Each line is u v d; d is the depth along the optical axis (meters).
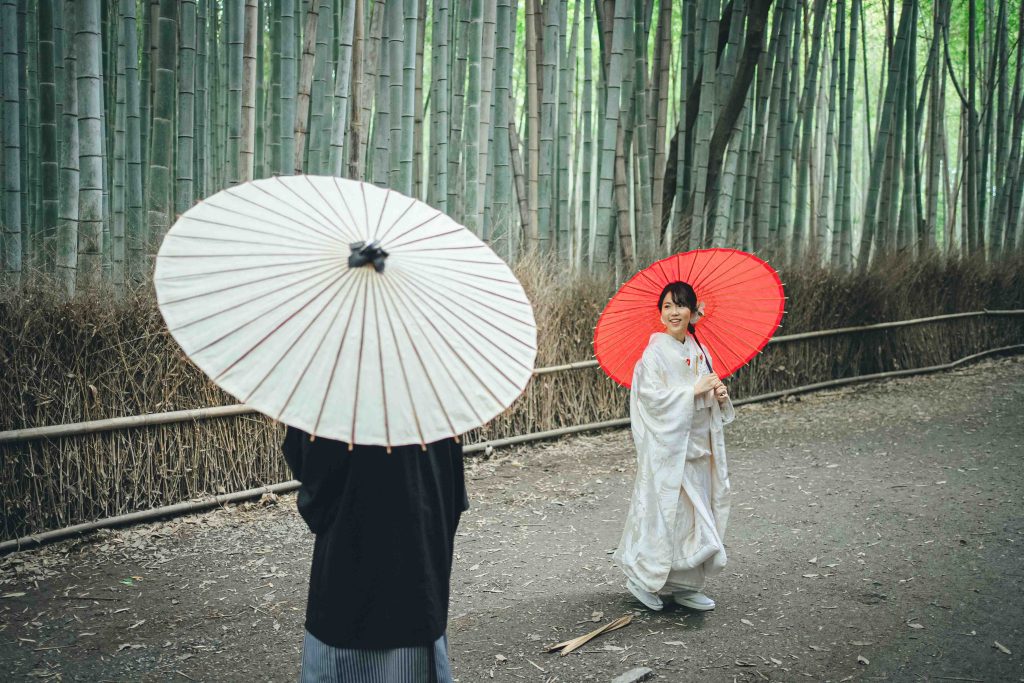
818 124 11.06
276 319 1.77
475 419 1.78
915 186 10.10
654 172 7.65
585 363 6.54
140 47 7.74
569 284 6.75
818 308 8.24
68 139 4.66
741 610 3.47
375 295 1.81
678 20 12.17
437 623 2.05
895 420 6.90
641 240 7.43
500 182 6.63
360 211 2.00
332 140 5.76
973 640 3.14
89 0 4.49
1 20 5.02
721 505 3.45
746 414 7.34
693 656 3.08
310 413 1.70
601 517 4.76
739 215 8.40
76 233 4.70
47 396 4.23
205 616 3.47
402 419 1.73
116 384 4.47
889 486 5.12
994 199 10.75
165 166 4.99
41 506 4.21
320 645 2.03
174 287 1.80
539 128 7.20
